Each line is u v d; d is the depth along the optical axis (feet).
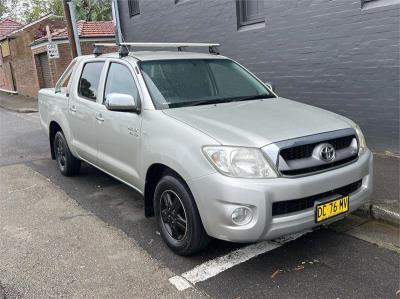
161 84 15.23
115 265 13.09
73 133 20.10
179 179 12.78
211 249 13.74
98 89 17.84
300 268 12.49
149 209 14.93
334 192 12.56
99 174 22.63
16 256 13.88
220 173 11.45
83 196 19.42
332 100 23.84
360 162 13.05
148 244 14.39
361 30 21.70
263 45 27.14
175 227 13.43
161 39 37.06
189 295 11.41
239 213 11.28
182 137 12.55
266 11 26.37
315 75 24.40
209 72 16.57
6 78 89.45
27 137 35.14
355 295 11.14
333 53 23.21
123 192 19.74
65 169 21.93
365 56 21.81
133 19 40.42
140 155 14.47
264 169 11.43
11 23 110.73
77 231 15.65
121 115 15.57
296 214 11.71
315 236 14.40
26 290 11.94
